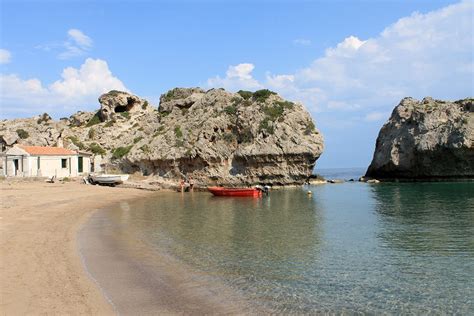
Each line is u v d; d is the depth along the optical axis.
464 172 72.31
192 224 30.64
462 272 17.62
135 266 18.03
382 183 77.25
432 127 74.38
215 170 67.31
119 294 14.20
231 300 13.98
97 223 30.14
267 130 67.38
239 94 77.88
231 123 70.88
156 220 32.53
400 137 79.06
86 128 91.81
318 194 57.28
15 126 90.50
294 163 67.31
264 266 18.44
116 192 56.53
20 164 63.72
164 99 90.06
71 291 14.01
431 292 15.01
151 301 13.64
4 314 11.53
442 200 45.91
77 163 71.50
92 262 18.34
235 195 54.78
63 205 38.62
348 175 168.75
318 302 13.91
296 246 22.81
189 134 71.25
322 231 27.78
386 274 17.31
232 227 29.34
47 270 16.20
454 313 13.05
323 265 18.70
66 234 24.39
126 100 95.69
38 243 21.02
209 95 79.88
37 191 48.59
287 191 62.38
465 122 71.44
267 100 72.81
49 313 11.86
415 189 61.16
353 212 37.97
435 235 26.03
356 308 13.41
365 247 22.62
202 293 14.63
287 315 12.77
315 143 67.88
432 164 74.25
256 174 66.62
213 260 19.45
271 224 30.80
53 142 84.19
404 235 26.19
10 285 13.95
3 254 18.06
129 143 79.88
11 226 25.27
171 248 22.02
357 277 16.84
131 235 25.67
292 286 15.60
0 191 46.59
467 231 27.17
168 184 66.19
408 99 84.44
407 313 13.04
